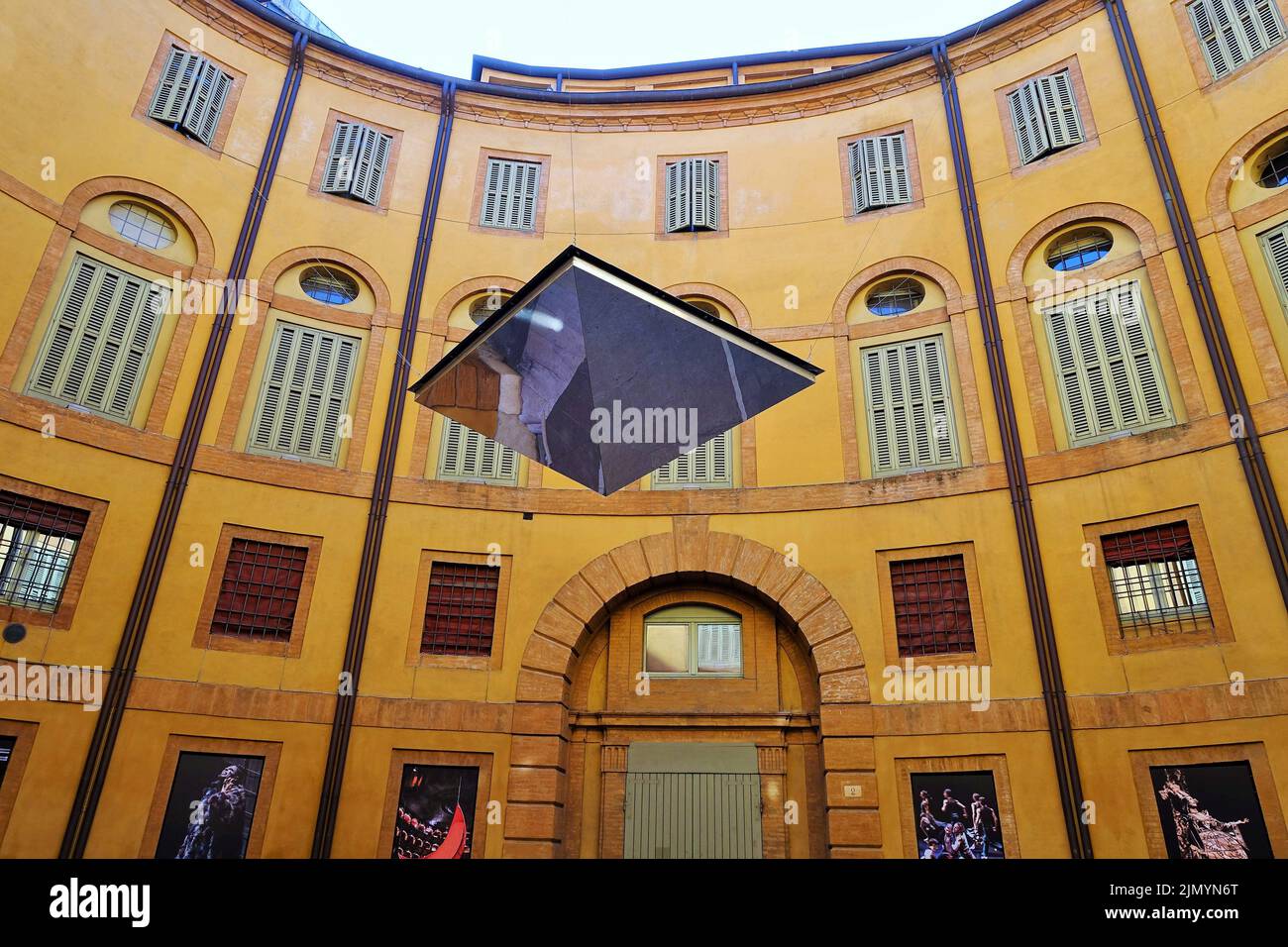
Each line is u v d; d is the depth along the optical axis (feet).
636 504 54.95
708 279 60.23
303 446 53.83
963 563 49.62
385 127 63.00
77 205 50.60
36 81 50.16
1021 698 45.68
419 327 57.93
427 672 50.47
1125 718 43.21
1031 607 46.80
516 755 49.37
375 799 47.50
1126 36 54.54
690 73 76.38
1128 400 48.70
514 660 51.42
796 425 55.62
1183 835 40.47
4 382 45.80
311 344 56.03
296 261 57.16
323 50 62.49
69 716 43.42
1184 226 48.98
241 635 48.88
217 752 46.24
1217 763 40.75
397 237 60.08
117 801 43.29
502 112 65.26
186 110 56.18
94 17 53.62
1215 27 51.65
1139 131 52.60
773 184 62.44
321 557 51.31
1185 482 45.14
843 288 58.23
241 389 53.06
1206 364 46.52
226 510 50.29
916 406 54.29
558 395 31.76
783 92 64.54
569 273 26.63
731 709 51.72
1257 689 40.65
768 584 52.24
